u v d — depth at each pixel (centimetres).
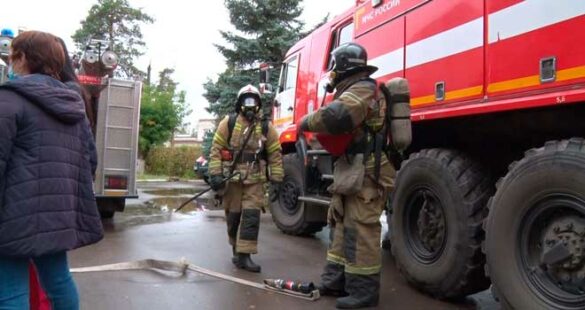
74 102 246
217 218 844
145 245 606
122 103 755
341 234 413
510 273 333
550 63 315
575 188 294
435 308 393
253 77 1817
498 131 404
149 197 1234
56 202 233
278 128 773
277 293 420
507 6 347
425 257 426
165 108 2494
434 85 414
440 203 408
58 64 252
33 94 231
